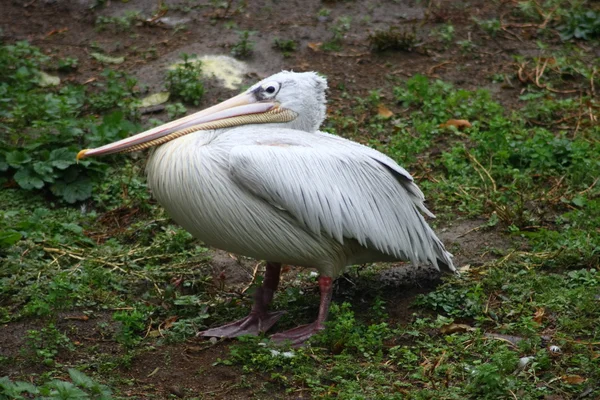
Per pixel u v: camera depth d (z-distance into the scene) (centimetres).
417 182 1373
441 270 1091
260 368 934
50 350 961
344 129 1512
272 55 1709
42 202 1335
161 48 1741
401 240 1016
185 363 960
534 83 1642
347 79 1658
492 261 1160
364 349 962
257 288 1045
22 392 878
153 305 1076
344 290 1110
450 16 1845
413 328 1005
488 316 1034
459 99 1570
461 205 1291
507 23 1836
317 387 890
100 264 1161
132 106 1545
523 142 1421
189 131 1019
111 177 1386
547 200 1281
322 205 966
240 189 966
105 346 992
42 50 1738
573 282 1091
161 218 1284
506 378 883
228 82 1638
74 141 1431
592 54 1745
